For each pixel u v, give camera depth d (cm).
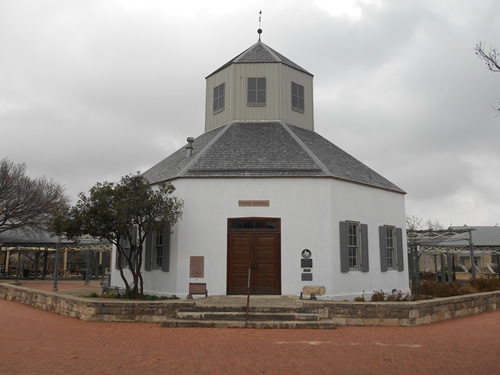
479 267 5888
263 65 2117
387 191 1927
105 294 1788
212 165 1683
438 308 1252
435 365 760
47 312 1399
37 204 3441
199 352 852
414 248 2856
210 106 2208
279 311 1200
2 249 3669
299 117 2152
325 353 848
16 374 691
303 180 1625
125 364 760
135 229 1820
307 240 1584
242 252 1593
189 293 1491
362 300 1491
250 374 705
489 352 858
